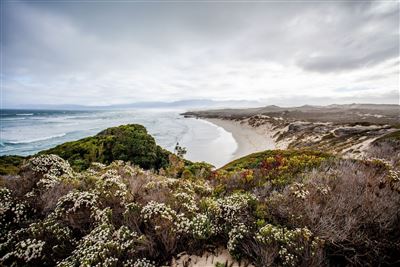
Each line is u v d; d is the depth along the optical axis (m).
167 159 19.78
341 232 3.38
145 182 6.41
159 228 3.80
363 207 3.84
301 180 6.06
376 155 11.93
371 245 3.26
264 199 5.04
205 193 6.34
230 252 3.59
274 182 6.40
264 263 3.25
